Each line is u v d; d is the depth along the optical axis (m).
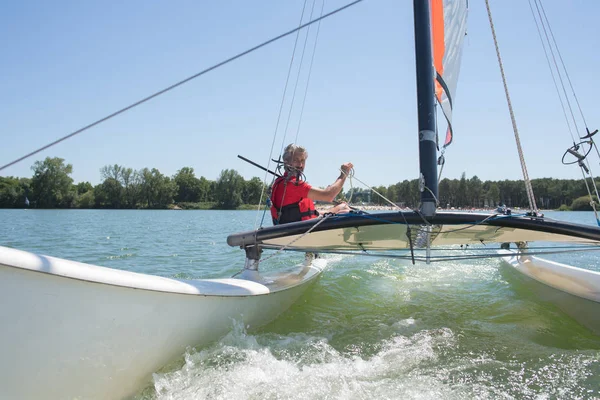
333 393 2.25
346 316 3.76
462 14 4.59
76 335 1.92
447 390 2.31
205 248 9.24
